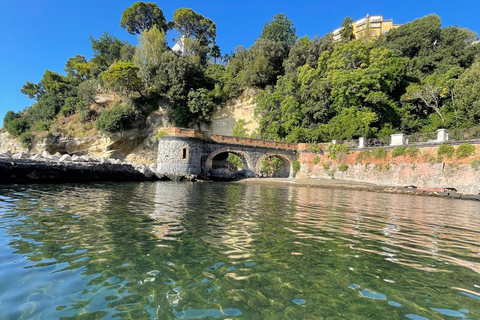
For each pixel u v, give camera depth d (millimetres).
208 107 42656
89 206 9609
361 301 3447
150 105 43000
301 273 4277
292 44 53125
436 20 42562
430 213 10875
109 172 22266
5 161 15422
